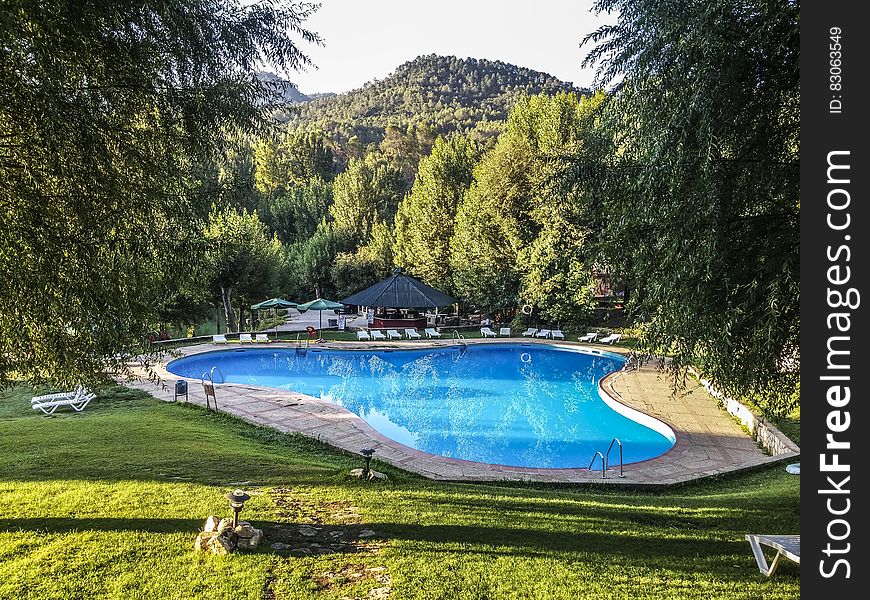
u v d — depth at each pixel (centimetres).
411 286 2911
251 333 2717
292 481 761
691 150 510
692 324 518
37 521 562
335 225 4725
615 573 483
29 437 976
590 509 693
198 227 657
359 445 1047
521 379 2014
